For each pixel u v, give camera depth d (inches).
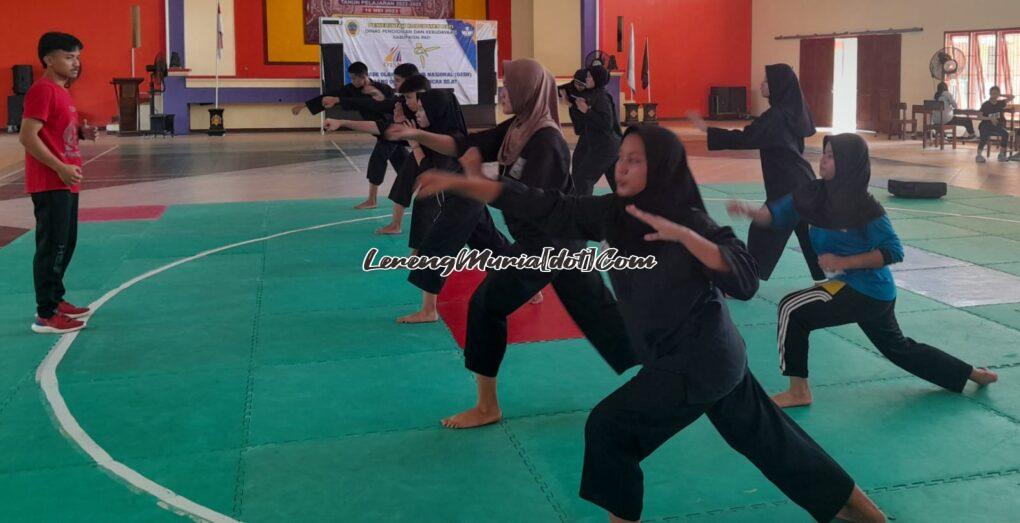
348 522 139.2
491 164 203.3
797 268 322.3
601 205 120.2
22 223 423.2
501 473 156.6
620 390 118.9
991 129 712.4
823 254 174.4
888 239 172.1
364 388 200.4
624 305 119.1
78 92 1130.7
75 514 140.9
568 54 1246.3
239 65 1173.7
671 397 114.2
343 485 151.9
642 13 1316.4
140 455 163.9
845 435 171.0
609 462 116.5
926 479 152.2
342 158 771.4
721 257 107.5
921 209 449.4
